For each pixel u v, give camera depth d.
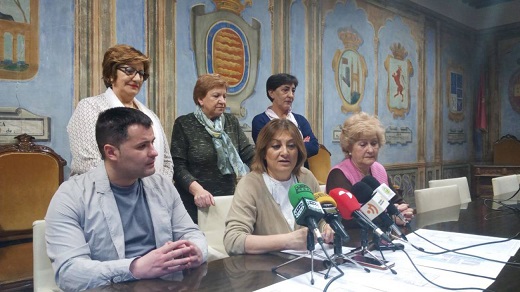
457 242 1.77
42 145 3.45
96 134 1.59
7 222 3.11
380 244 1.67
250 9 5.15
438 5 8.38
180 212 1.79
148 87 4.21
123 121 1.55
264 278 1.29
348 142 2.26
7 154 3.14
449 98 8.88
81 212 1.55
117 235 1.58
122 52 2.31
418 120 8.05
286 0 5.58
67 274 1.39
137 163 1.56
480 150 9.58
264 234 1.82
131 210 1.65
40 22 3.53
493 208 2.83
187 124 2.88
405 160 7.74
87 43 3.79
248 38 5.12
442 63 8.66
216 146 2.85
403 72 7.66
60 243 1.47
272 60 5.40
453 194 3.21
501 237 1.88
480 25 9.46
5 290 3.03
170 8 4.39
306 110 5.87
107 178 1.61
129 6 4.07
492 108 9.41
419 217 2.46
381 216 1.60
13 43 3.40
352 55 6.61
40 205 3.27
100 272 1.33
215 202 2.26
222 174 2.87
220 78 2.91
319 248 1.64
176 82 4.43
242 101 5.05
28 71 3.47
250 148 3.14
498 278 1.27
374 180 1.72
